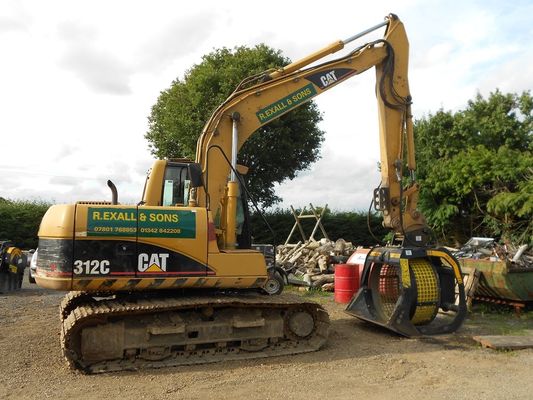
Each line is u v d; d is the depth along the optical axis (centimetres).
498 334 828
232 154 770
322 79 856
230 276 663
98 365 601
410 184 894
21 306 1078
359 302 892
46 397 511
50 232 620
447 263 836
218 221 751
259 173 2492
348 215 2533
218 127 778
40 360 647
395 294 917
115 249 618
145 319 635
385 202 876
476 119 2405
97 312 589
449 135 2294
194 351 651
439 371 616
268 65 2420
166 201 733
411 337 788
